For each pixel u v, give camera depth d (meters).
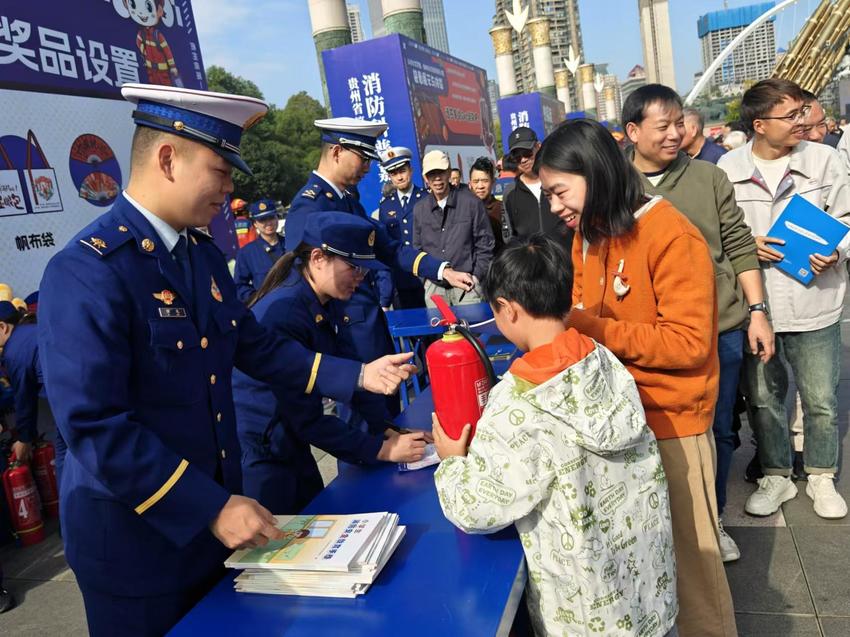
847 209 2.69
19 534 3.48
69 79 3.79
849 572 2.41
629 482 1.31
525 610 1.77
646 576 1.33
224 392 1.48
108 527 1.31
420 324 3.66
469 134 10.54
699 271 1.58
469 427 1.52
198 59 5.02
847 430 3.56
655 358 1.60
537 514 1.27
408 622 1.11
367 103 7.58
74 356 1.15
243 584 1.27
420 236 5.37
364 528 1.33
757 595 2.36
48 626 2.75
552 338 1.33
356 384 1.67
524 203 4.46
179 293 1.35
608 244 1.72
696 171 2.33
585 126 1.60
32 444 3.49
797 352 2.76
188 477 1.22
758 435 2.88
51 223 3.63
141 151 1.31
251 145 39.31
